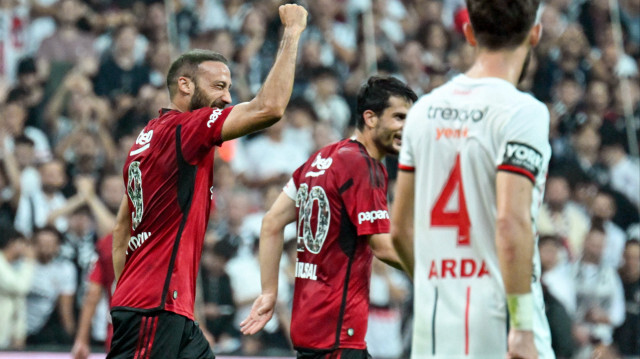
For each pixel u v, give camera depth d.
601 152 21.80
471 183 5.70
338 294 7.92
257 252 16.52
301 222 8.23
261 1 20.70
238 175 18.50
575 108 22.31
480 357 5.62
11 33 18.86
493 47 5.78
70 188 16.95
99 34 19.27
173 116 8.01
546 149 5.56
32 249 15.30
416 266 5.95
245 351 15.23
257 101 7.55
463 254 5.73
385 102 8.30
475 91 5.75
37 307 15.09
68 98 18.12
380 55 21.66
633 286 18.56
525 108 5.55
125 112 18.23
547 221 19.53
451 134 5.77
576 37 23.28
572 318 17.84
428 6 23.20
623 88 23.14
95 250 14.48
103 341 14.83
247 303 15.98
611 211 20.28
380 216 7.93
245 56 20.00
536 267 5.77
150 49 19.34
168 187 7.84
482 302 5.65
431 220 5.83
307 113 19.44
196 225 7.98
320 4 21.22
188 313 7.91
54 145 17.61
